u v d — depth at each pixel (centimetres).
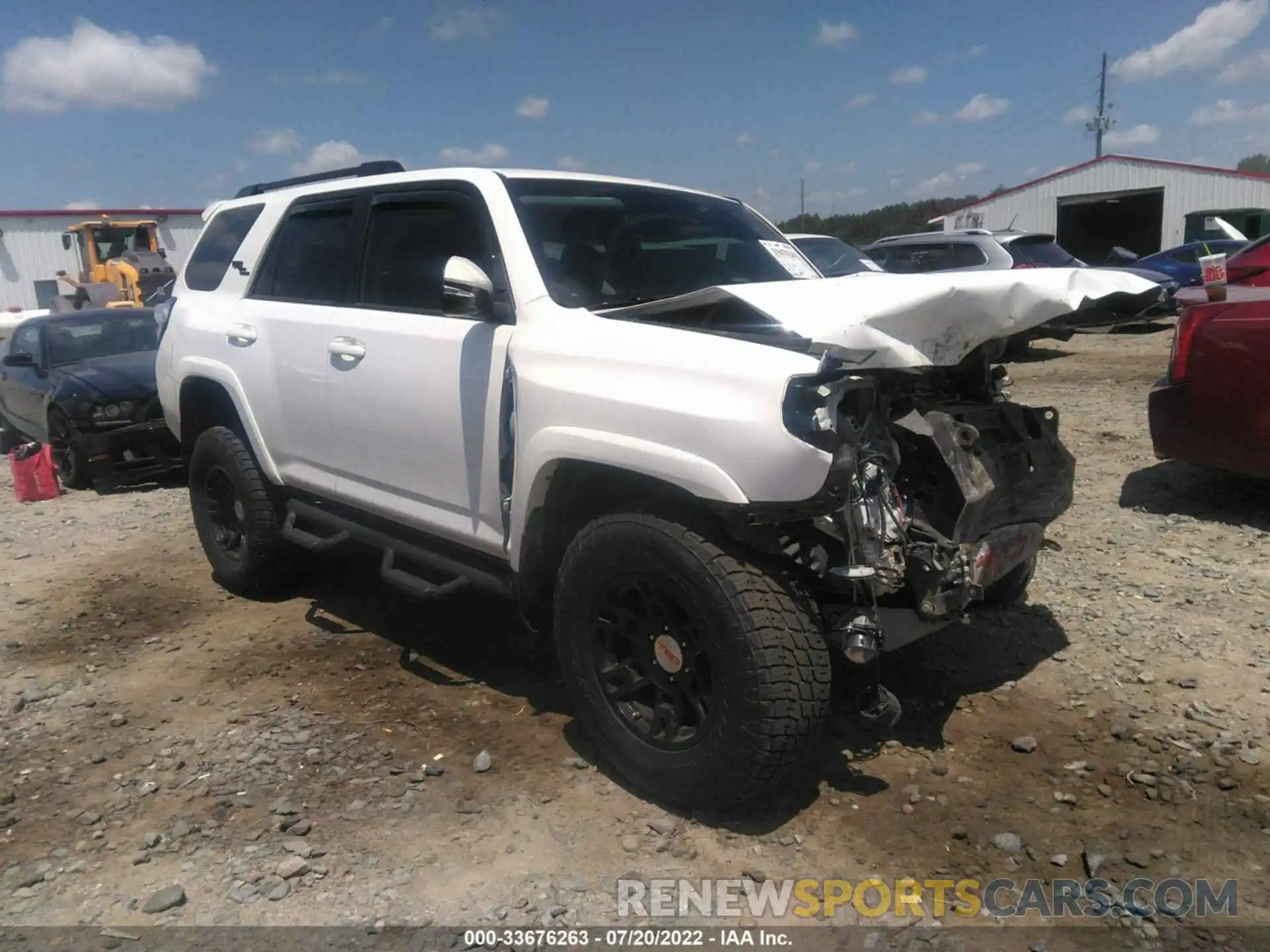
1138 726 367
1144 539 565
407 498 411
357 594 539
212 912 285
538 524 348
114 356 931
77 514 764
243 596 541
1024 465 360
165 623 512
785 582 297
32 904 291
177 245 3353
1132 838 304
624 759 329
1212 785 329
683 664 309
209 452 525
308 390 447
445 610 509
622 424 308
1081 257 3634
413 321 399
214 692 427
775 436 277
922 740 362
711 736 301
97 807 340
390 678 432
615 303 374
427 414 386
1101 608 470
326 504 472
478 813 328
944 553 310
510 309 364
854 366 287
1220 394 561
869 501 292
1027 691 396
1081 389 1071
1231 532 568
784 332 297
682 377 299
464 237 396
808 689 293
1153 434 602
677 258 417
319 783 350
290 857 307
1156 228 3466
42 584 586
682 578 297
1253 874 287
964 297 300
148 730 395
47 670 459
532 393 338
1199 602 473
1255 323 545
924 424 318
